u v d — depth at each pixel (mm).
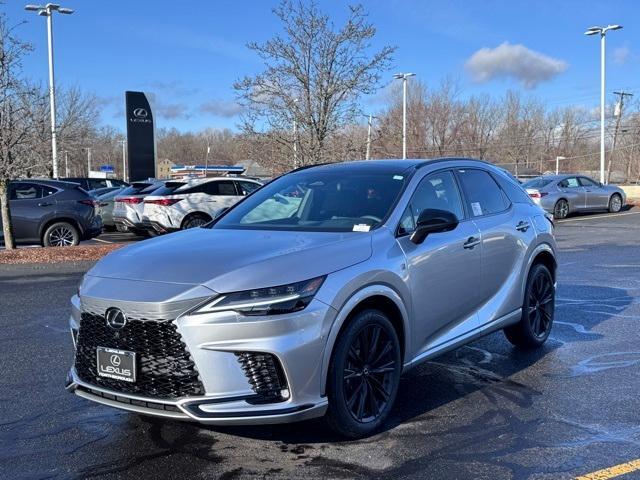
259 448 3930
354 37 15727
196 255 3918
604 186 23969
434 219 4488
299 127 16156
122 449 3949
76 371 3955
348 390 3930
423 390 4973
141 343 3576
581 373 5344
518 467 3635
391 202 4648
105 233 20359
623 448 3873
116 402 3701
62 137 18562
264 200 5223
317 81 15883
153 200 15844
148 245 4336
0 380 5289
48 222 14070
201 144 106000
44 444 4035
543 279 6098
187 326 3480
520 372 5398
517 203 5949
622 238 15562
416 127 62656
